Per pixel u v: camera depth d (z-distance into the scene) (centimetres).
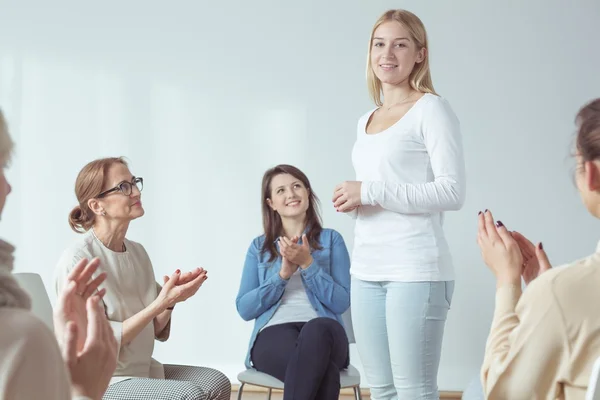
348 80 427
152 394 204
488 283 420
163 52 437
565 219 419
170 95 437
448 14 423
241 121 433
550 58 420
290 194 312
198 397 206
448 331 422
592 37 419
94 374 99
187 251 436
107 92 438
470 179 423
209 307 434
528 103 421
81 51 439
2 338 78
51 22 440
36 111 438
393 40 220
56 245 436
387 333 218
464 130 423
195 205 435
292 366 263
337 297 300
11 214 436
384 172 217
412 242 212
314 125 429
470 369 420
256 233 433
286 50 431
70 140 438
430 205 208
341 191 214
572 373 104
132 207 239
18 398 77
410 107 219
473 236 422
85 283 112
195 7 435
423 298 210
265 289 301
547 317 105
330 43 429
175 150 436
